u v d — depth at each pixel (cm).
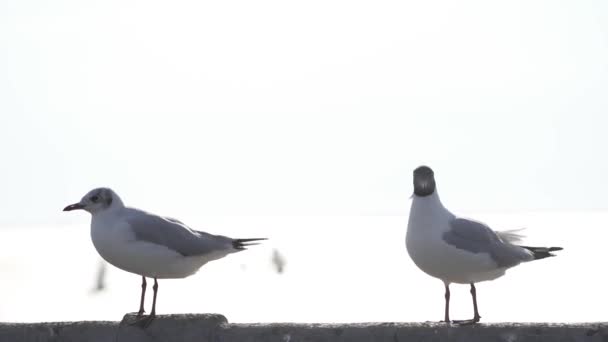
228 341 920
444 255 1016
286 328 913
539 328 888
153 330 937
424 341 893
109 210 1029
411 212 1040
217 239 1045
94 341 943
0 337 945
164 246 1009
